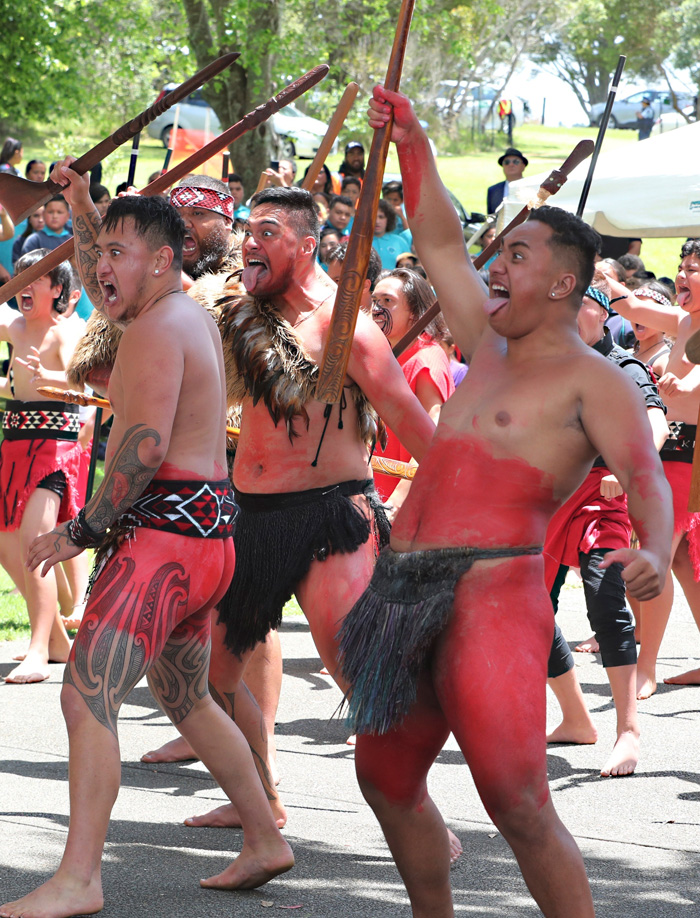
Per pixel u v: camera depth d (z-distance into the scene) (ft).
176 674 19.01
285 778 25.75
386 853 21.07
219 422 18.97
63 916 16.52
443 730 15.90
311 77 23.04
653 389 27.50
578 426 15.16
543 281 15.26
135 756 27.22
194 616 19.06
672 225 53.78
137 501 18.34
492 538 15.16
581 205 27.55
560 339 15.55
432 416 30.42
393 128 17.69
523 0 186.39
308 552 20.72
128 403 18.08
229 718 19.63
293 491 20.98
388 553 15.99
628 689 26.81
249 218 21.29
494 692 14.58
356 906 18.53
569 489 15.51
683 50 255.09
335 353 17.53
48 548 18.19
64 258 22.98
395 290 30.73
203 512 18.43
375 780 16.05
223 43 101.19
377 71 129.70
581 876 14.75
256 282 21.27
